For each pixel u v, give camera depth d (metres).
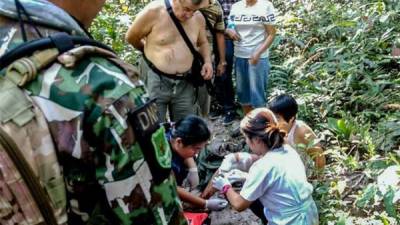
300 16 6.34
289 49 5.95
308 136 3.35
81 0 0.89
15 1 0.82
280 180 2.65
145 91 0.84
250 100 4.64
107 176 0.79
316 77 5.06
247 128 2.78
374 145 3.84
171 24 3.48
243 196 2.74
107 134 0.77
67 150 0.78
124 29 5.13
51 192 0.79
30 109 0.78
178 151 2.91
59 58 0.79
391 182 2.86
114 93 0.79
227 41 4.72
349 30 5.61
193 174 3.18
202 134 2.86
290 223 2.64
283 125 3.29
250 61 4.50
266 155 2.73
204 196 3.22
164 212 0.84
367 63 4.98
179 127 2.86
